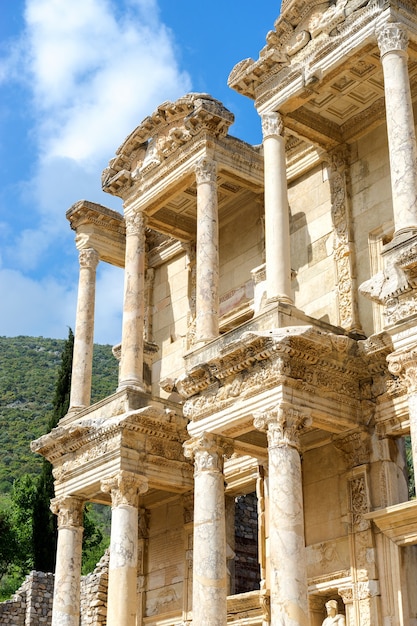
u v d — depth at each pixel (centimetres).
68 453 2802
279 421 2055
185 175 2745
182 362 3077
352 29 2252
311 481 2367
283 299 2195
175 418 2634
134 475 2567
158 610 2803
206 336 2452
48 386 14400
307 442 2386
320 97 2525
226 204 3039
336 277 2519
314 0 2358
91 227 3181
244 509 3142
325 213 2636
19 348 16375
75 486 2745
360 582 2125
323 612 2252
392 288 1919
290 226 2734
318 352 2130
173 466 2666
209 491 2216
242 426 2206
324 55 2316
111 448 2608
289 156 2788
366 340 2184
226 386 2223
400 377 1912
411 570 2086
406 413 2156
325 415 2144
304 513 2355
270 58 2403
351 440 2250
